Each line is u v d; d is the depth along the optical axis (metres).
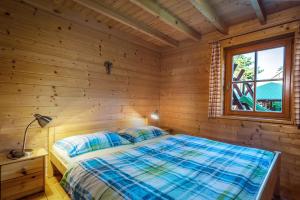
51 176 2.26
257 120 2.34
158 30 2.92
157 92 3.69
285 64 2.21
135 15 2.44
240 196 1.06
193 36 2.82
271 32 2.24
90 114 2.61
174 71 3.46
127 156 1.79
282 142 2.15
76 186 1.35
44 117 1.91
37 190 1.86
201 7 1.99
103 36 2.73
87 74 2.56
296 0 1.96
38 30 2.09
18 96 1.97
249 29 2.42
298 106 2.00
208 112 2.81
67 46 2.34
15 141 1.97
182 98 3.31
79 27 2.46
